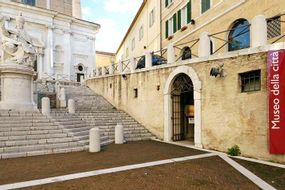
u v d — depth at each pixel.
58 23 33.88
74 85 25.03
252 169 7.79
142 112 15.85
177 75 13.21
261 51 9.12
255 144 9.29
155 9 24.33
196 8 18.03
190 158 9.25
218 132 10.73
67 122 12.66
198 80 11.65
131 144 12.60
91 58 37.28
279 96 8.53
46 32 32.56
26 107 12.61
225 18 15.02
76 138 11.20
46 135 10.72
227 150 10.27
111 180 6.55
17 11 30.08
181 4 20.02
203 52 11.58
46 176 6.85
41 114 12.24
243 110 9.76
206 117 11.30
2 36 12.72
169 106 13.80
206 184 6.34
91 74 24.38
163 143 13.01
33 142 10.16
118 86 18.69
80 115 15.16
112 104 19.56
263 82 9.07
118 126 12.90
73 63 35.34
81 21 36.00
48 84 22.83
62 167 7.81
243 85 10.00
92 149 10.45
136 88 16.53
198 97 11.61
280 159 8.56
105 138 13.13
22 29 13.38
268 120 8.76
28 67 12.96
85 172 7.25
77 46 36.09
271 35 11.93
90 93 21.89
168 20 22.31
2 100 12.45
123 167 7.84
